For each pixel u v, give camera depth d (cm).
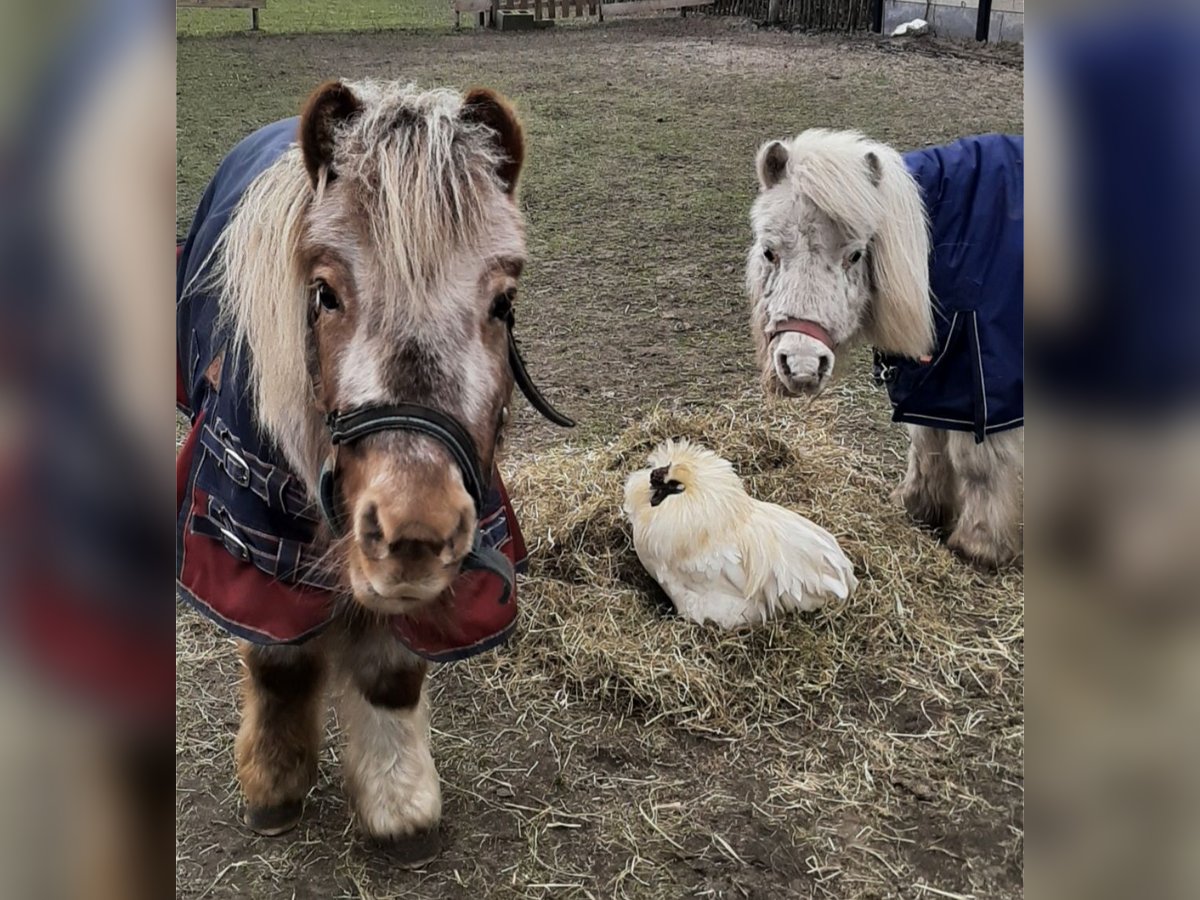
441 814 238
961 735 264
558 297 582
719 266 628
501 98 174
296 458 185
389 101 166
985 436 317
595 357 499
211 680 287
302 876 224
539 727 268
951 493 356
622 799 245
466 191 159
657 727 268
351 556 162
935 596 318
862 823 237
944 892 218
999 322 308
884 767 253
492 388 163
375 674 222
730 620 291
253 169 239
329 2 2042
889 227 305
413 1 2072
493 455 180
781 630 290
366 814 226
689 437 384
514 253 164
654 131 964
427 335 153
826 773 252
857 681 283
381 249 155
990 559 331
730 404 443
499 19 1655
